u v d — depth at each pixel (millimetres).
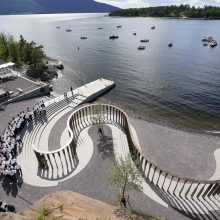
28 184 31422
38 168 34281
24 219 12789
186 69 96312
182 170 35188
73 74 92188
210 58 112750
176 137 43375
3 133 41250
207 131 51562
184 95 71375
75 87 78625
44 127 44969
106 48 139250
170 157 38094
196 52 125500
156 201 28641
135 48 137375
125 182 27516
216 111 61844
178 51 128250
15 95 56906
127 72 93125
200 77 86625
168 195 29562
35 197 29469
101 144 39312
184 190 30469
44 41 171750
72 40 172375
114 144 39344
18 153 37375
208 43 146500
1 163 33219
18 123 42125
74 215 17312
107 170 33562
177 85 79125
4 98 55156
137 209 27500
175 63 105125
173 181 31984
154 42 154250
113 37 172625
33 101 57094
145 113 61062
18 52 96438
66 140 40969
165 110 62781
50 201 20172
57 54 126938
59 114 50281
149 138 43156
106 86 71312
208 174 34375
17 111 51188
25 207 28016
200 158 37750
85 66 102875
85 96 62062
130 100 68062
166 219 24219
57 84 81188
